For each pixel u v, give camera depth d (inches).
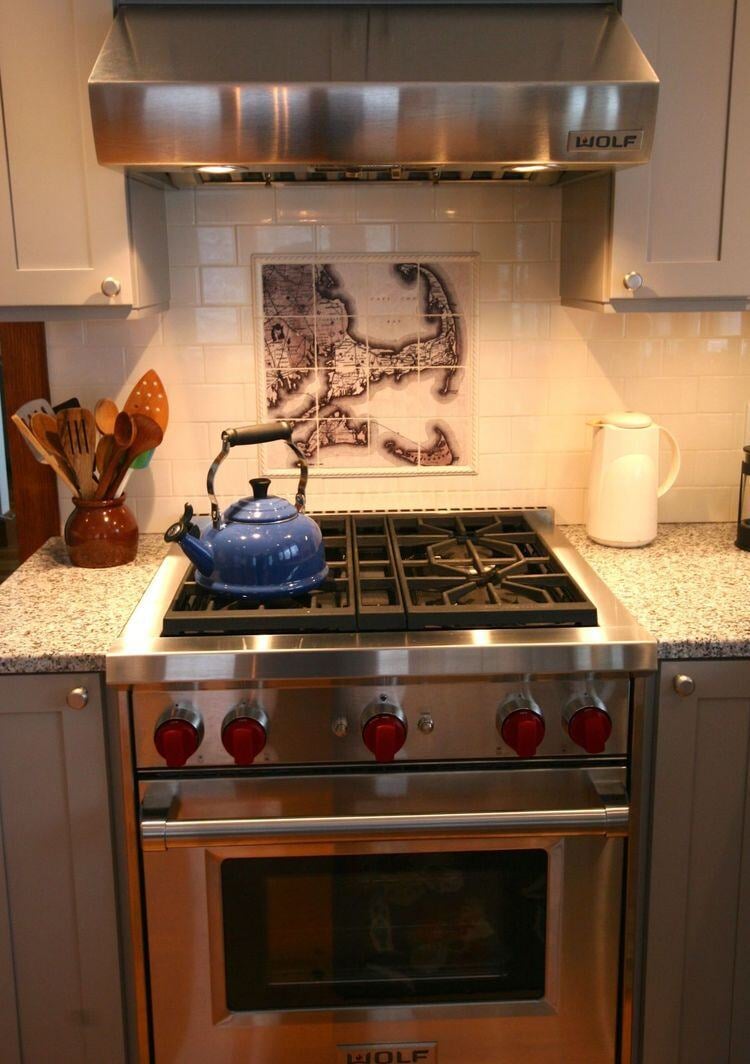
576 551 84.3
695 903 73.9
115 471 83.4
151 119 66.4
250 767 69.9
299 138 67.1
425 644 67.2
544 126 67.4
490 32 71.5
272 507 76.0
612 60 68.7
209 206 88.4
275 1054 73.5
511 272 90.7
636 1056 76.6
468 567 79.7
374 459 93.7
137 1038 74.7
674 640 68.8
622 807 69.4
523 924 73.5
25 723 69.5
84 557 83.7
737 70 75.2
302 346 91.1
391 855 72.2
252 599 74.0
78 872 71.9
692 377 93.1
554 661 67.4
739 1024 76.2
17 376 90.1
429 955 74.1
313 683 67.9
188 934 71.2
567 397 93.2
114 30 70.8
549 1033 74.0
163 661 66.6
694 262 78.0
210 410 92.0
